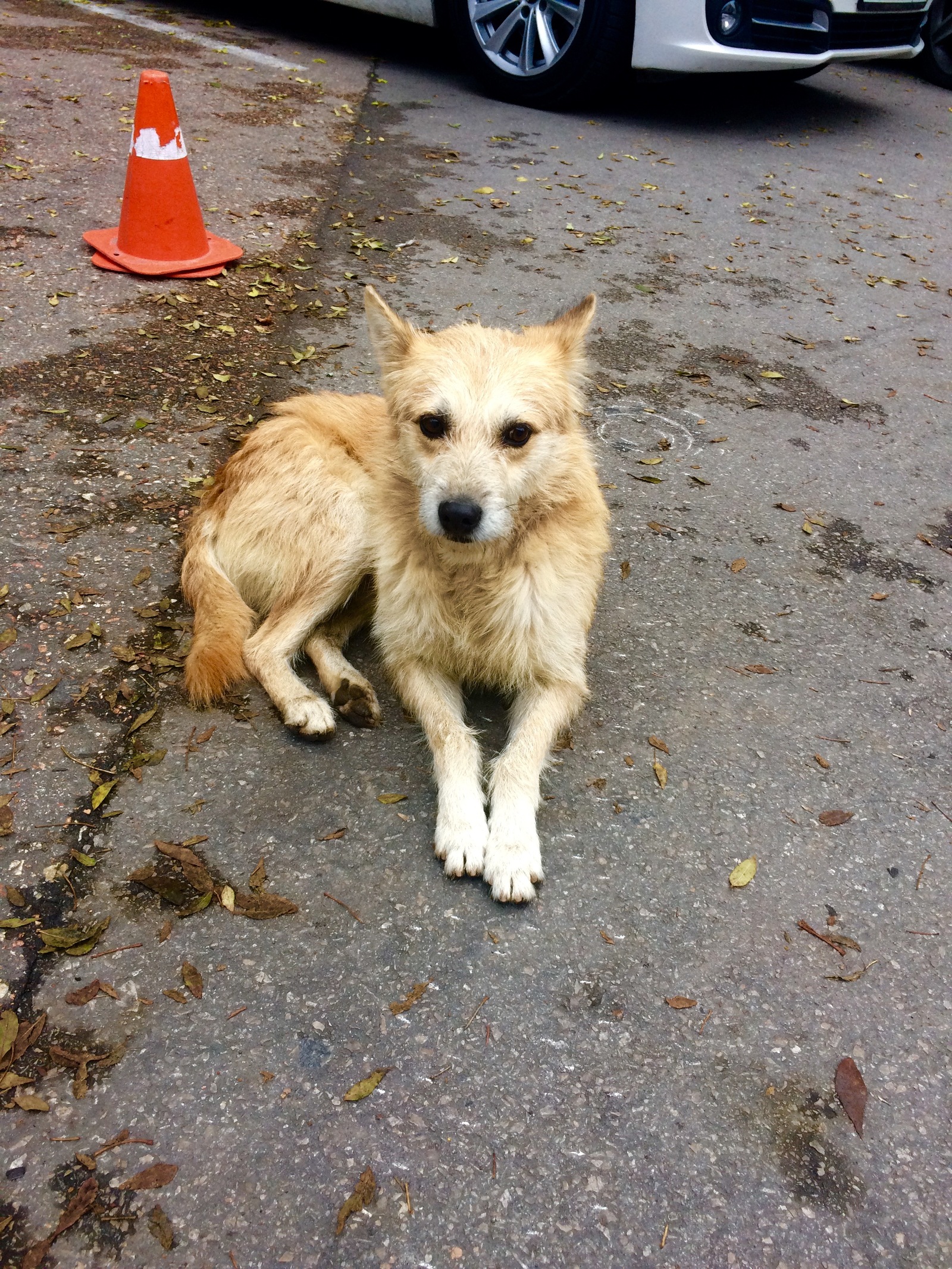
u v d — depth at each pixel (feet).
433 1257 3.07
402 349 4.79
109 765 4.31
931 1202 3.35
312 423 5.21
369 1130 3.40
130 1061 3.53
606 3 10.29
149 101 6.93
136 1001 3.69
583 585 4.74
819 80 14.74
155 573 5.09
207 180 8.61
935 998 3.89
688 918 4.04
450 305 7.35
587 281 7.93
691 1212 3.25
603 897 4.08
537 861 4.09
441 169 9.52
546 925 3.98
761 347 7.41
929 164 11.34
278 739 4.52
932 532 5.92
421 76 12.39
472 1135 3.41
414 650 4.80
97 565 5.07
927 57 15.35
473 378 4.56
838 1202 3.32
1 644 4.66
